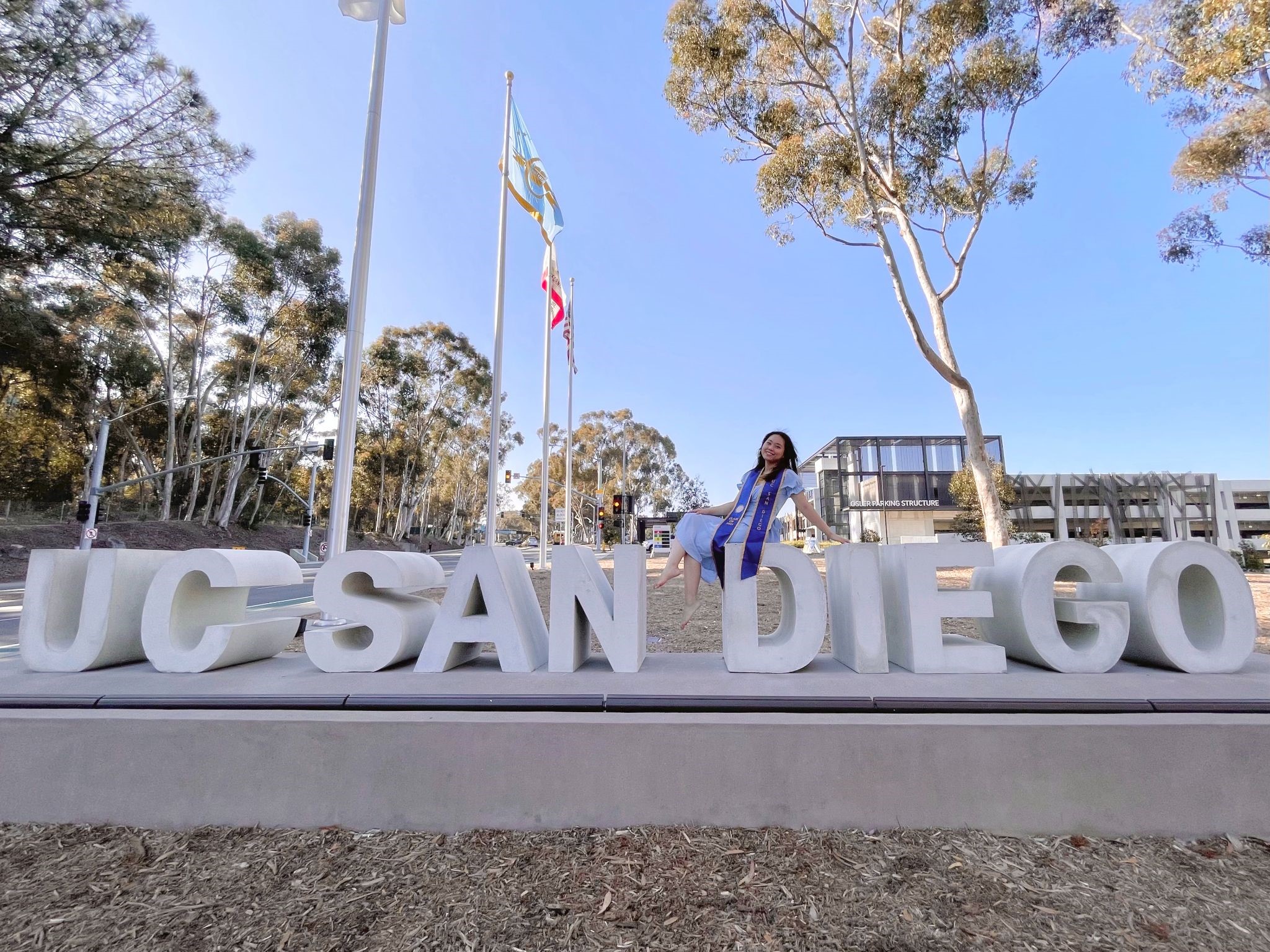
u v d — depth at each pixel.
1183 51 11.05
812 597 3.37
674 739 2.56
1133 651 3.51
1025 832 2.49
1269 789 2.51
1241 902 2.12
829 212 14.48
